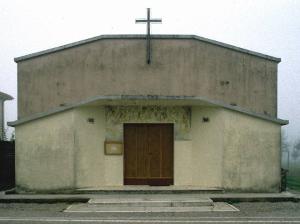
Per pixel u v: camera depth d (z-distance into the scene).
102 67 18.64
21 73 19.00
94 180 17.48
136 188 16.80
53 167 16.53
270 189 16.61
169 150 18.27
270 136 16.75
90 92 18.64
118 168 18.03
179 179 18.02
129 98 16.33
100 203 14.30
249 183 16.53
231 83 18.83
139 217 12.16
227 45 18.77
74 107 16.47
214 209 13.57
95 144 17.61
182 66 18.61
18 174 16.69
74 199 15.18
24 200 15.09
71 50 18.80
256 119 16.69
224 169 16.45
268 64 19.16
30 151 16.67
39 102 18.86
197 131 17.86
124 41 18.66
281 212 13.08
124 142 18.23
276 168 16.72
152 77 18.56
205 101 16.34
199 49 18.69
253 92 18.98
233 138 16.55
